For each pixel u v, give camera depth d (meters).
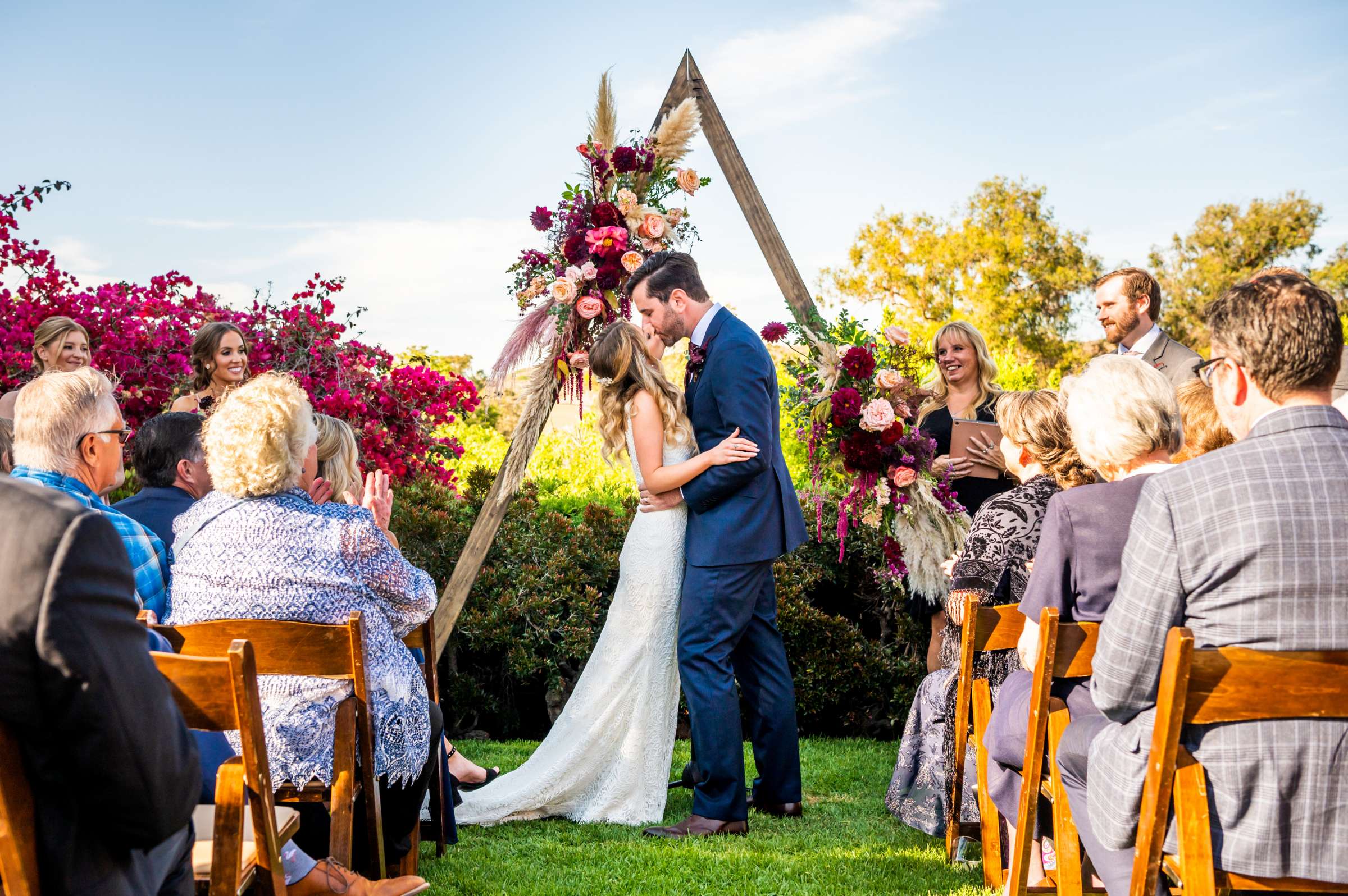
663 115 4.79
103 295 5.69
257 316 5.93
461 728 5.36
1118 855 2.09
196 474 3.02
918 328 34.66
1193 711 1.75
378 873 2.57
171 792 1.36
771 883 3.07
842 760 4.81
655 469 3.81
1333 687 1.72
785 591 5.26
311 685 2.47
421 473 5.89
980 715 3.00
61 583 1.25
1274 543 1.75
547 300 4.41
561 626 5.23
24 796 1.31
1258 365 1.85
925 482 4.33
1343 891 1.76
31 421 2.33
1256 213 36.12
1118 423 2.37
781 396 4.66
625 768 3.82
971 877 3.13
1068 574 2.39
